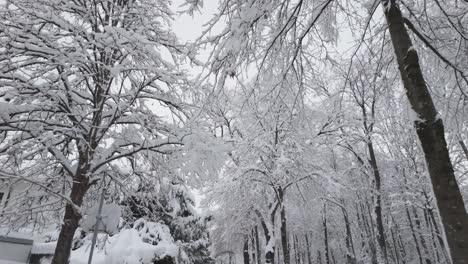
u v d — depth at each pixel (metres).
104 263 10.09
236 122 14.37
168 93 8.04
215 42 3.72
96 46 7.17
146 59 7.56
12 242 10.08
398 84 7.43
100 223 5.21
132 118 7.66
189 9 3.67
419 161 14.71
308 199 13.45
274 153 11.32
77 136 6.47
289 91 5.21
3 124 6.07
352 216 24.84
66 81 6.81
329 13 4.96
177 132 7.27
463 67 5.39
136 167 8.38
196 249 14.74
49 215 8.07
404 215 24.83
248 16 3.40
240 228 17.39
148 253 10.70
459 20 4.59
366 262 25.61
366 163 14.68
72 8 7.56
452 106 6.29
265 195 13.51
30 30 6.54
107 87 7.11
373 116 12.71
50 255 10.62
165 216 13.70
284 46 4.59
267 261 12.03
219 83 3.76
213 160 6.32
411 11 4.50
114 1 8.48
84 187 6.84
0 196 8.18
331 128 13.00
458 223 2.45
